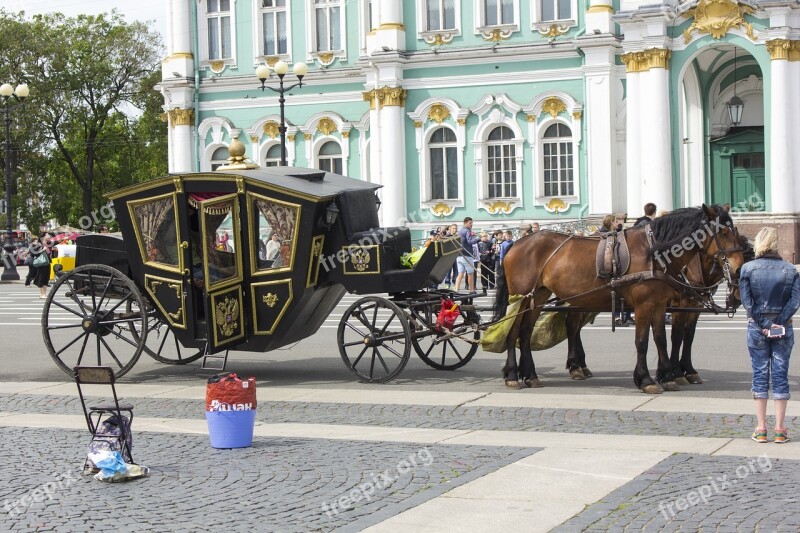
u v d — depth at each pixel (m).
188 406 14.61
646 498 9.12
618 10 40.78
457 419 13.01
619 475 9.91
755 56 36.69
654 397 14.10
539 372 16.88
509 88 41.81
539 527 8.44
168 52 46.97
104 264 17.17
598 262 14.66
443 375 16.92
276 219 16.08
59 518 9.08
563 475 9.98
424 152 43.03
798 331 20.75
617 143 40.91
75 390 16.20
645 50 37.41
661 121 37.34
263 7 46.06
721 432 11.70
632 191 38.06
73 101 66.81
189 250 16.42
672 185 37.72
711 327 22.30
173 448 11.71
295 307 16.14
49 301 17.22
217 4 46.66
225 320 16.23
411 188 43.31
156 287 16.72
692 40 37.22
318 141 45.34
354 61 44.72
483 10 42.06
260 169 17.09
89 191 68.69
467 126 42.47
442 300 16.97
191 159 46.91
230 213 16.20
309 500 9.42
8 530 8.77
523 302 15.31
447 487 9.69
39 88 65.44
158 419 13.60
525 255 15.34
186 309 16.52
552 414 13.09
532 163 41.75
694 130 41.81
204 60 46.81
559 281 15.02
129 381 17.12
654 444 11.16
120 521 8.94
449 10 42.59
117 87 68.56
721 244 14.35
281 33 45.84
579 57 40.84
